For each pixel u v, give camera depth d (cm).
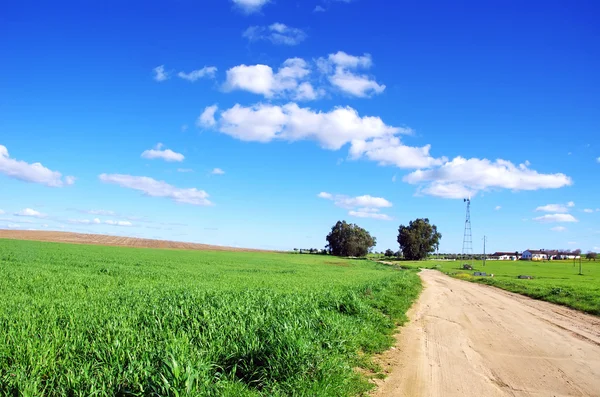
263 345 824
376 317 1502
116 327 902
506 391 821
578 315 2119
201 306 1164
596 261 15450
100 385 610
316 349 830
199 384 630
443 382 857
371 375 886
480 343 1281
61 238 9644
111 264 3897
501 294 3297
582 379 924
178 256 6906
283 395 681
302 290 2125
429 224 15838
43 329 886
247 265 5762
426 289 3394
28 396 561
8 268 2847
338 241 16162
